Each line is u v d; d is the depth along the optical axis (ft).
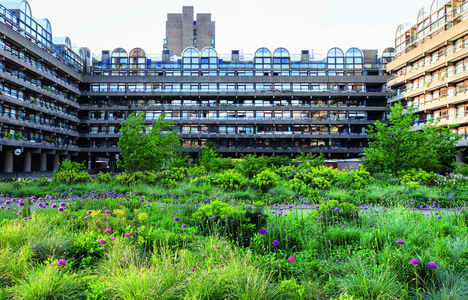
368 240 16.89
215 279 11.41
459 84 108.47
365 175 56.18
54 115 137.49
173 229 19.56
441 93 117.50
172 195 40.70
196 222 21.63
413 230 18.78
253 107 165.78
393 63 147.54
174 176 59.47
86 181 57.72
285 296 11.10
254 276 11.22
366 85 174.91
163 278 11.19
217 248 14.48
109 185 53.21
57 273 11.56
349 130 165.07
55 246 14.53
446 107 114.42
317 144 168.76
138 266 12.80
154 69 171.12
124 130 60.75
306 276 12.84
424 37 128.47
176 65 172.04
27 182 54.65
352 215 23.30
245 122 164.35
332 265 13.87
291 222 21.30
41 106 127.54
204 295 10.52
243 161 69.97
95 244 15.74
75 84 162.71
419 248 15.29
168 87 168.55
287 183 51.52
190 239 17.61
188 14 255.09
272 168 73.61
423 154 65.36
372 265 13.25
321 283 12.48
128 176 57.21
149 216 24.97
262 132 167.94
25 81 116.37
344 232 18.66
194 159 166.50
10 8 118.62
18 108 115.65
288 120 164.86
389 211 25.43
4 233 15.07
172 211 26.68
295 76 166.09
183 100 171.22
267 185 48.37
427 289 11.68
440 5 118.62
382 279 11.03
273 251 16.84
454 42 111.55
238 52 193.88
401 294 11.03
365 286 11.00
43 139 132.87
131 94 163.84
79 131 163.84
